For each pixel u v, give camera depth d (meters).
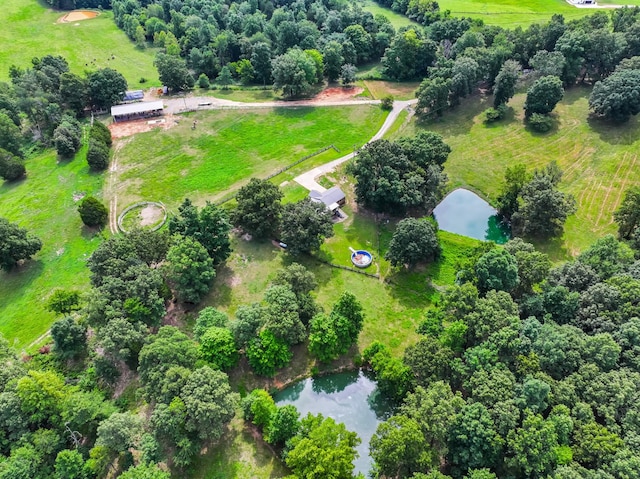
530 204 102.50
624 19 159.62
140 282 82.56
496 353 70.62
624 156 123.56
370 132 144.00
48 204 116.88
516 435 60.38
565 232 106.56
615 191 115.00
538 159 127.38
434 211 117.38
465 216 116.12
